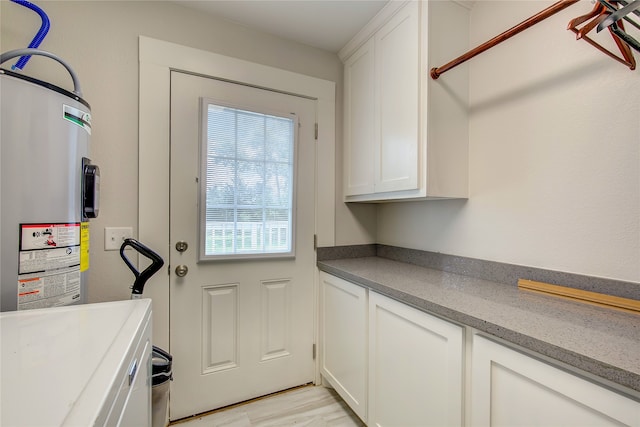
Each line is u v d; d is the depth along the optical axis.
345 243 2.03
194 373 1.58
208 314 1.62
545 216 1.16
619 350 0.65
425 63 1.33
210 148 1.60
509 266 1.28
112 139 1.40
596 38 1.02
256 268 1.75
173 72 1.52
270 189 1.77
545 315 0.88
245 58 1.70
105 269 1.39
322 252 1.94
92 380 0.47
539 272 1.17
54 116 0.88
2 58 0.91
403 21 1.44
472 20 1.46
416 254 1.78
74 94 0.95
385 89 1.57
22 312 0.77
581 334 0.74
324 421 1.56
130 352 0.60
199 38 1.58
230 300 1.68
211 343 1.63
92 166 1.02
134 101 1.44
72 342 0.61
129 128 1.43
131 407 0.61
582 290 1.03
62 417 0.39
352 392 1.54
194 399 1.58
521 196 1.25
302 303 1.89
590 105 1.03
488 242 1.38
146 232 1.46
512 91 1.28
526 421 0.76
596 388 0.62
